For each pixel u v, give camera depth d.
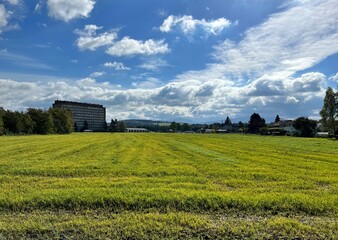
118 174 15.47
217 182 13.65
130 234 7.03
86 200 9.28
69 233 7.08
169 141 52.88
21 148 32.69
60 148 33.34
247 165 19.83
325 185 13.35
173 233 7.12
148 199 9.41
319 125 105.62
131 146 38.50
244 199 9.56
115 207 9.01
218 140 59.09
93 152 29.16
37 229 7.22
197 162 21.22
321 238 6.93
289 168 18.58
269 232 7.23
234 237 6.96
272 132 112.81
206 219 8.09
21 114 87.88
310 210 8.91
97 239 6.82
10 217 8.16
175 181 13.52
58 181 13.27
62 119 114.06
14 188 11.59
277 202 9.41
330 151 32.50
